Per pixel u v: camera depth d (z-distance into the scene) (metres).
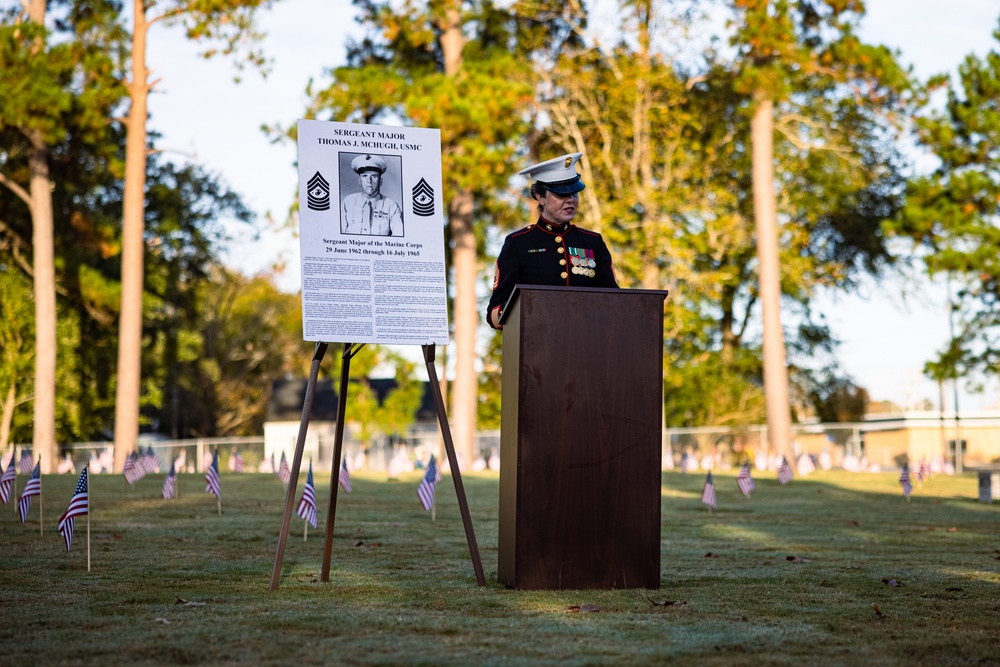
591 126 34.97
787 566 6.68
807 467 23.66
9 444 35.88
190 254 44.69
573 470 5.29
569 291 5.30
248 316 58.69
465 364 32.09
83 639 4.04
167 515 10.73
